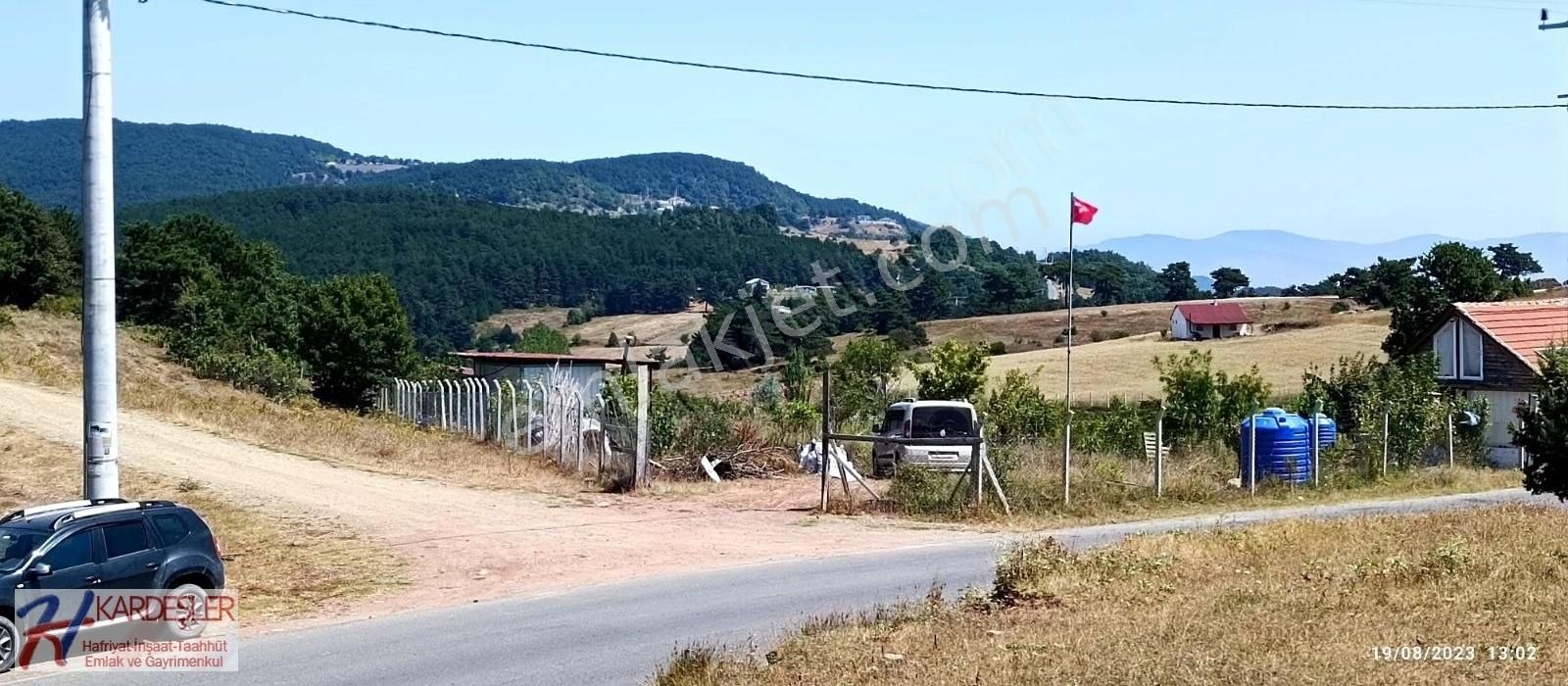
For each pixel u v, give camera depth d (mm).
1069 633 10445
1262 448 26453
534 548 18719
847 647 10484
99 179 14211
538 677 10711
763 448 29688
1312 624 10375
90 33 14086
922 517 21859
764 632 12375
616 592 15320
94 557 12367
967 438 23016
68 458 25906
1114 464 26375
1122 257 118500
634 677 10609
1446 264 56844
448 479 26625
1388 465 29500
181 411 35812
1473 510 18922
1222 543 15672
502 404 35469
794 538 19781
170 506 13508
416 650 12039
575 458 28812
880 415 37562
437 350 88562
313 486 24516
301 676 10992
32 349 52344
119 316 75500
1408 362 35344
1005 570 13977
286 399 54719
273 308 69562
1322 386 36438
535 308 100188
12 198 70000
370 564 17484
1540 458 19141
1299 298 112688
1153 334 88750
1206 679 8680
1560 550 13797
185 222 82500
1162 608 11469
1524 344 36438
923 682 9031
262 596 15398
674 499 24500
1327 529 16656
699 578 16234
